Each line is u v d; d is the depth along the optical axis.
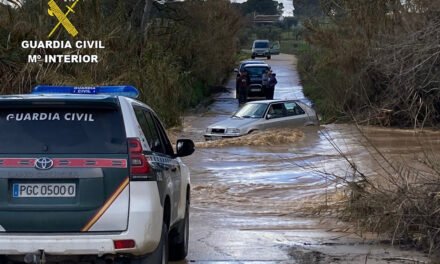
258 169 22.09
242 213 15.71
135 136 8.16
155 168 8.42
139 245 7.94
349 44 37.25
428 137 22.75
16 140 8.06
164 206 8.84
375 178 16.58
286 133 28.80
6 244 7.82
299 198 17.38
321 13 45.22
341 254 11.58
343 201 15.55
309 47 52.38
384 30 36.19
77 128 8.15
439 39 23.95
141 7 46.88
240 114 31.19
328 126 33.38
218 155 25.09
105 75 28.83
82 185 7.90
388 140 26.94
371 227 13.10
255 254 11.58
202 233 13.39
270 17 123.00
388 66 27.30
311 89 49.56
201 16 51.97
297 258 11.30
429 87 24.27
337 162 22.41
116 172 7.96
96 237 7.84
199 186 19.23
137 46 33.03
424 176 13.09
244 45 101.19
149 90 31.92
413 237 12.21
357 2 38.16
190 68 49.84
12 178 7.90
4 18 27.80
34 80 26.89
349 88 31.61
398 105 28.62
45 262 8.01
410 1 32.66
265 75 51.06
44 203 7.88
